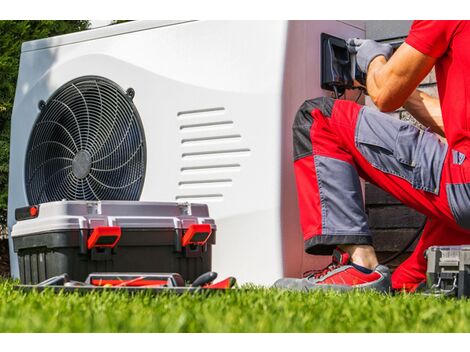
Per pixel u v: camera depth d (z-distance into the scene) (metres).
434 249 2.84
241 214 3.69
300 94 3.67
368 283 3.00
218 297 2.40
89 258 3.10
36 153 4.46
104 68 4.20
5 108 5.55
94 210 3.15
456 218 2.92
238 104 3.72
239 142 3.71
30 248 3.22
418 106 3.29
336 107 3.07
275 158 3.60
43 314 1.94
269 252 3.61
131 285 2.86
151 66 4.03
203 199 3.83
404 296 2.60
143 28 4.08
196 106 3.86
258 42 3.69
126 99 4.11
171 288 2.61
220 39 3.80
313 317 1.94
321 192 3.07
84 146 4.27
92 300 2.29
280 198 3.59
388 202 4.21
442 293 2.74
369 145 3.01
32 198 4.46
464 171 2.83
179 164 3.90
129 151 4.09
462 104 2.81
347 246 3.08
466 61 2.79
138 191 4.04
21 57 4.60
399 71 2.94
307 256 3.71
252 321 1.87
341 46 3.83
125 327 1.76
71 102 4.35
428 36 2.85
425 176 2.94
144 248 3.21
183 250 3.31
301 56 3.68
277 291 2.69
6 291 2.80
